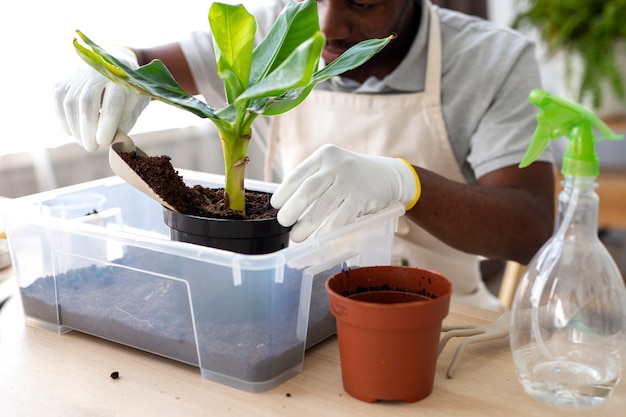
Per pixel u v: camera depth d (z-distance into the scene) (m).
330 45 1.17
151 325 0.81
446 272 1.41
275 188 1.00
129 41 1.66
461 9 2.27
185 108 0.78
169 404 0.71
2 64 1.47
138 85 0.77
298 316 0.77
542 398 0.71
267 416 0.68
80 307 0.87
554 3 2.08
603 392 0.70
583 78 2.06
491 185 1.23
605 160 2.16
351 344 0.70
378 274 0.75
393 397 0.70
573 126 0.68
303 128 1.43
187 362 0.79
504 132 1.27
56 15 1.51
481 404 0.71
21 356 0.82
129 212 1.10
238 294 0.71
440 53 1.33
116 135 0.91
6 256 1.14
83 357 0.82
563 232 0.73
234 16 0.72
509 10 2.71
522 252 1.19
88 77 0.98
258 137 1.58
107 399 0.72
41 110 1.54
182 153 1.96
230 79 0.76
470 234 1.10
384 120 1.35
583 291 0.71
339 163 0.88
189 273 0.75
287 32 0.79
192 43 1.40
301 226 0.84
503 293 1.52
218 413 0.69
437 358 0.74
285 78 0.63
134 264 0.81
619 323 0.70
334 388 0.74
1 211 0.90
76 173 1.72
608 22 1.97
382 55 1.34
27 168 1.61
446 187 1.08
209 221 0.79
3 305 1.00
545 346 0.72
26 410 0.70
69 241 0.85
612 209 2.08
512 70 1.32
